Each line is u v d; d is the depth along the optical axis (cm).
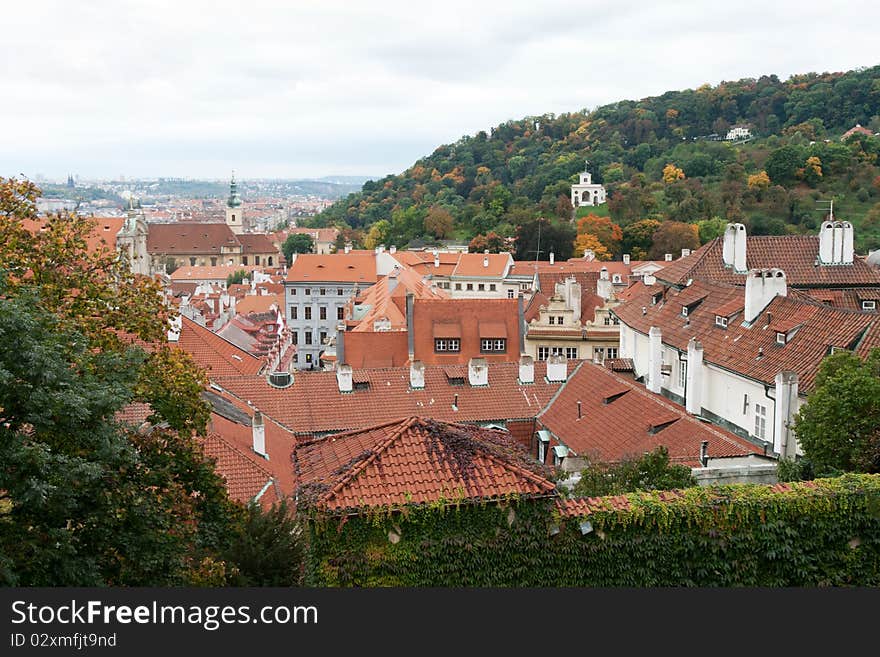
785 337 4953
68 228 3784
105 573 2469
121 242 10988
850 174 18862
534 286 11919
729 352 5328
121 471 2644
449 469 2475
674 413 4638
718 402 5400
